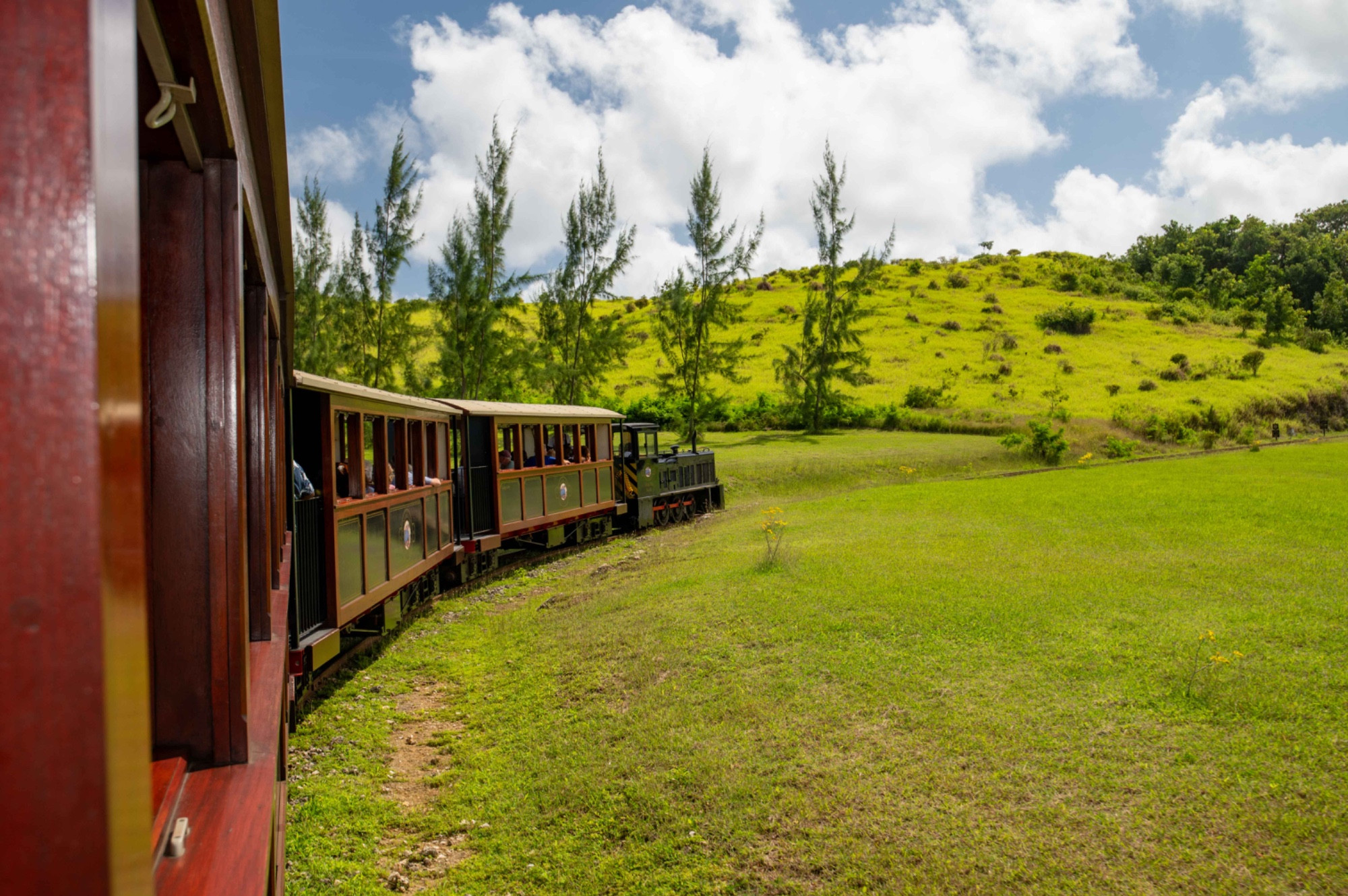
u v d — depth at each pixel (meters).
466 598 13.10
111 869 0.68
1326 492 18.45
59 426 0.67
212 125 1.95
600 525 18.92
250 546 3.35
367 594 8.99
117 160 0.77
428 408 11.32
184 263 2.13
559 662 9.02
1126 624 8.80
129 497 0.77
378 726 7.79
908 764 5.91
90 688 0.67
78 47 0.70
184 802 2.02
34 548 0.67
